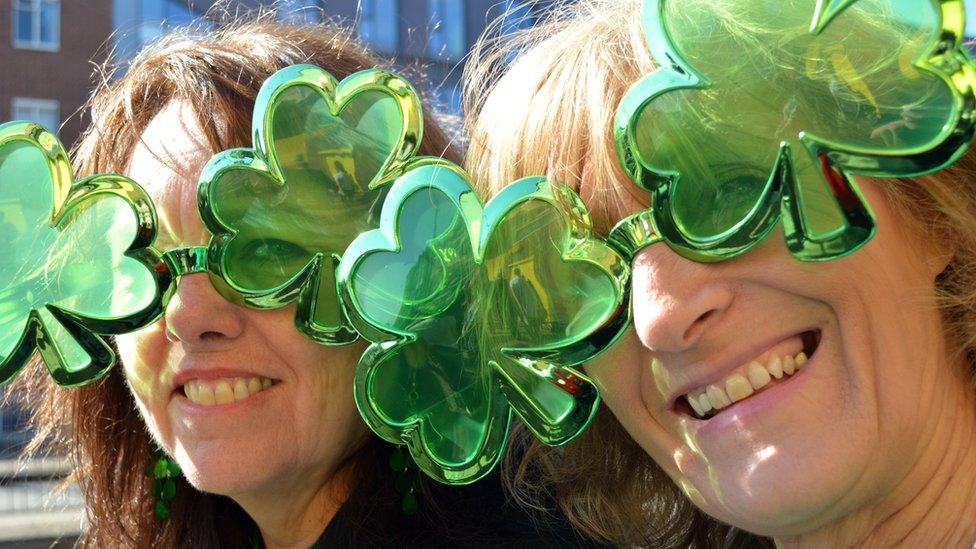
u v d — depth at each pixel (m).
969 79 0.70
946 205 0.75
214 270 0.85
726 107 0.74
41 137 0.87
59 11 6.25
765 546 0.88
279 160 0.85
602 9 0.82
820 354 0.75
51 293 0.88
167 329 0.88
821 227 0.73
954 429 0.77
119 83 0.95
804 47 0.73
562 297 0.80
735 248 0.74
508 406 0.83
